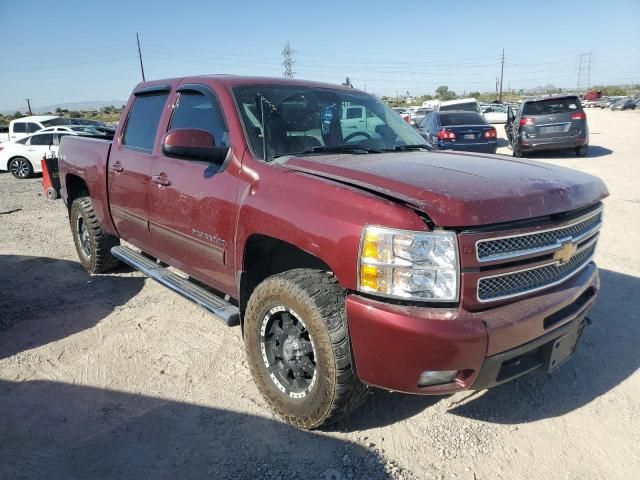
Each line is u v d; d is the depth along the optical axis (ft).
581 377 11.55
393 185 8.41
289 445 9.34
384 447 9.29
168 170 12.60
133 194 14.30
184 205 11.98
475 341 7.65
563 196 8.88
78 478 8.57
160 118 13.62
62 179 19.19
